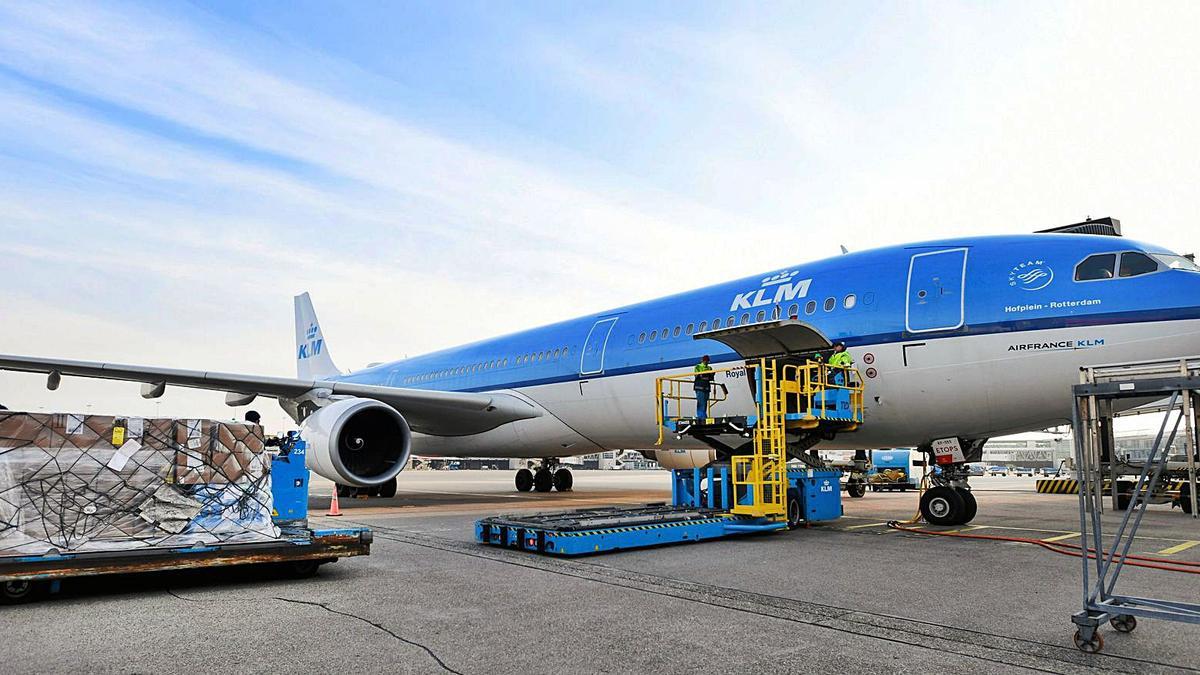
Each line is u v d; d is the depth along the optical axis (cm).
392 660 424
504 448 1838
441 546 924
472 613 545
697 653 442
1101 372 526
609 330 1590
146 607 561
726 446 1274
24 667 407
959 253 1118
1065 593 621
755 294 1339
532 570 739
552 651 445
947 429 1125
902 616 538
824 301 1218
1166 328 922
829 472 1187
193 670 404
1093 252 1011
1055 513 1450
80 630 489
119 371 1337
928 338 1081
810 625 511
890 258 1188
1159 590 631
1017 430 1124
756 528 996
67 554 580
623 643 463
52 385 1361
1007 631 496
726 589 639
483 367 1939
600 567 757
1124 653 446
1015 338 1014
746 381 1270
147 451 643
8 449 592
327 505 1703
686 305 1462
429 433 1928
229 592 621
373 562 790
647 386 1459
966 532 1076
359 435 1439
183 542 632
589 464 10362
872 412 1156
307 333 3089
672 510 1069
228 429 687
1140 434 2195
